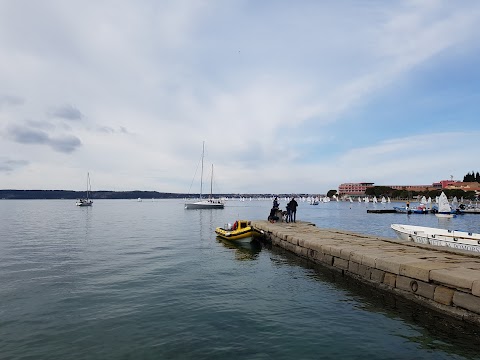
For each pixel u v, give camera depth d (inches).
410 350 309.0
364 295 494.9
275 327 366.9
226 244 1071.6
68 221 2181.3
